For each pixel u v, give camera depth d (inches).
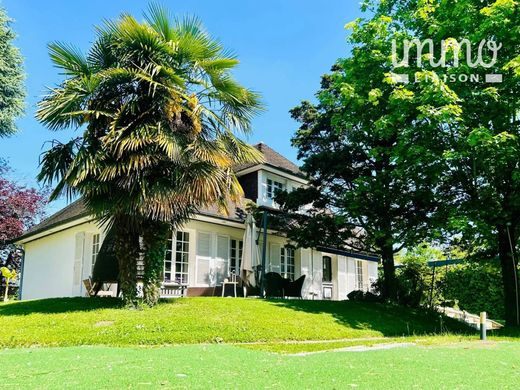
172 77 434.9
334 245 705.0
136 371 199.5
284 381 180.1
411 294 708.0
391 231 590.6
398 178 582.2
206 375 191.5
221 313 435.8
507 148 473.4
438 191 600.1
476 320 761.0
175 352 271.6
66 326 363.3
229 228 735.7
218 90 473.4
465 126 503.2
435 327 549.3
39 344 324.2
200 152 428.1
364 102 563.8
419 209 613.3
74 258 727.1
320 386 171.0
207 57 470.0
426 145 529.7
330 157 647.8
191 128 453.1
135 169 412.8
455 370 213.6
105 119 434.6
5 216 1111.0
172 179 427.5
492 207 527.2
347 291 988.6
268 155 876.0
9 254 1157.7
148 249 456.4
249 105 486.9
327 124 699.4
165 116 440.5
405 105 509.4
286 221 702.5
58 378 183.6
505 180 541.6
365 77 585.0
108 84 435.5
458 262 745.0
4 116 1017.5
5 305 507.2
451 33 531.5
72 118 433.1
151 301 448.1
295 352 313.3
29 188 1191.6
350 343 373.1
